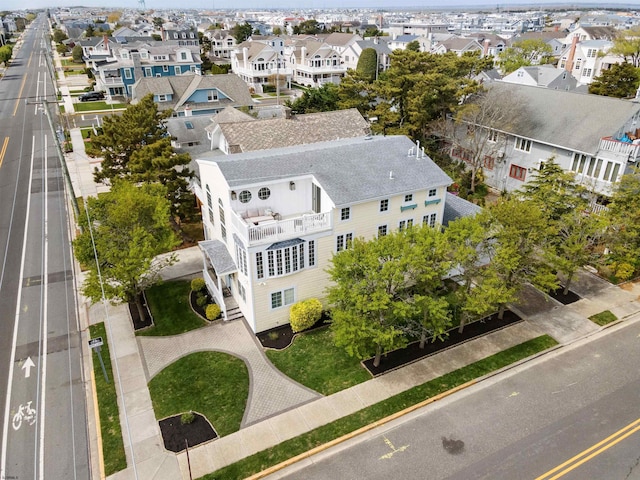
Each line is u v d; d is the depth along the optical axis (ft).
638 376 72.54
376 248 70.33
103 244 79.20
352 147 96.02
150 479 55.62
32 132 210.38
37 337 81.15
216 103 217.56
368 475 56.39
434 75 136.05
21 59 443.73
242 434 61.93
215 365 74.28
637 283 98.63
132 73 271.49
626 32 255.29
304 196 89.92
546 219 87.20
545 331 83.20
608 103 121.29
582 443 60.70
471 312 85.66
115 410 65.46
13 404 67.05
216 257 87.20
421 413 65.82
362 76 162.71
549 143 124.47
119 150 114.11
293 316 80.79
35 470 57.21
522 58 285.23
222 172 82.94
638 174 100.78
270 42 371.97
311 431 62.49
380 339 65.77
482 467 57.31
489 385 71.00
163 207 88.07
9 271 102.12
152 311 87.97
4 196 142.00
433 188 91.25
